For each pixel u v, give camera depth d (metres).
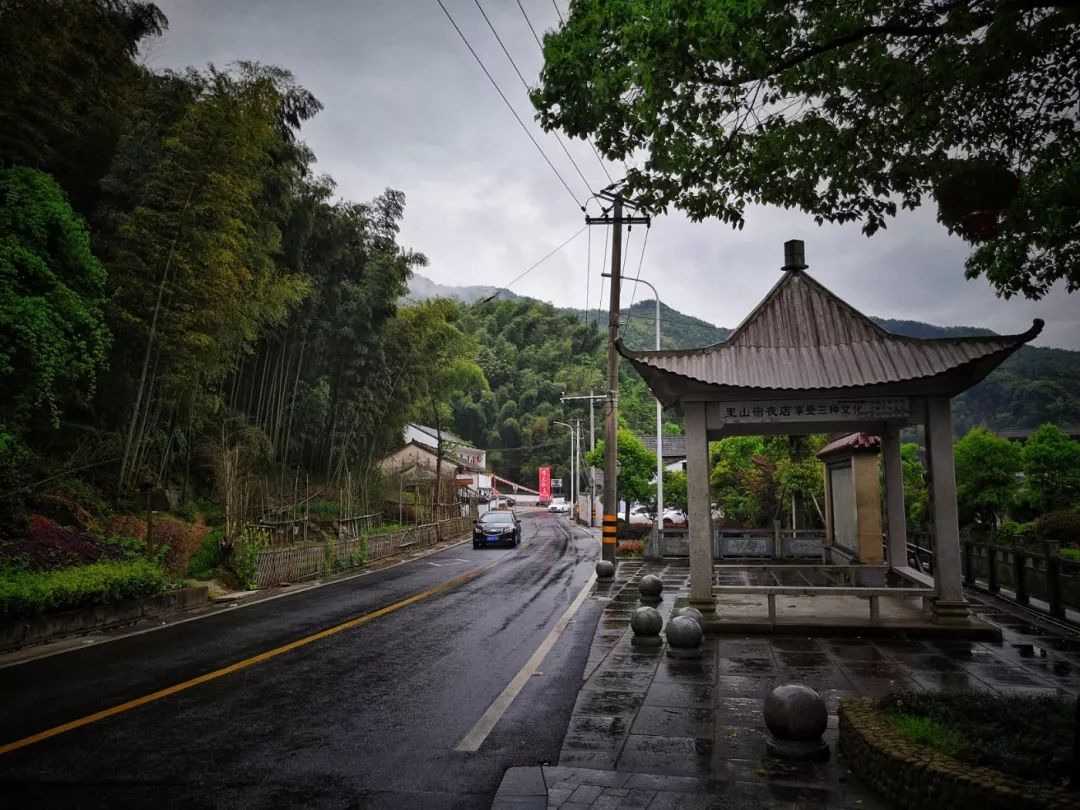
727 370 10.26
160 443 19.00
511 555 24.48
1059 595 10.27
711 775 4.82
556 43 6.35
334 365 27.28
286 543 18.75
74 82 15.09
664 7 5.43
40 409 15.98
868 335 10.43
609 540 19.30
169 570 14.87
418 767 5.04
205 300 16.14
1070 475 22.39
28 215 12.59
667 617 11.46
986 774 3.82
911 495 25.50
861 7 5.95
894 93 6.41
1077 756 3.64
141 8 17.61
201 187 15.43
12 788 4.67
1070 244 7.37
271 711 6.43
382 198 28.44
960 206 4.95
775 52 5.75
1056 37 5.57
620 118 6.72
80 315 13.13
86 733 5.80
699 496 10.49
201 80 15.97
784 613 10.95
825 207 7.29
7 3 12.41
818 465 24.23
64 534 13.47
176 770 4.99
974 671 7.55
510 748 5.43
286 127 21.98
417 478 37.53
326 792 4.61
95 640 9.89
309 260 24.80
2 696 6.95
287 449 25.39
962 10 5.03
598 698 6.76
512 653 8.91
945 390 9.84
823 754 5.12
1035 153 6.79
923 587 10.90
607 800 4.42
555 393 86.12
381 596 14.40
